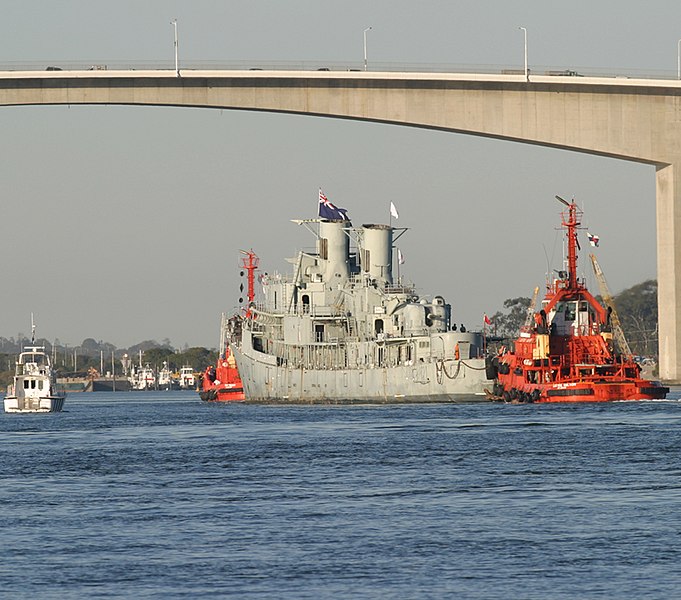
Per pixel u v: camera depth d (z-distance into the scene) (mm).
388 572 129750
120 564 134750
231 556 138000
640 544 140500
